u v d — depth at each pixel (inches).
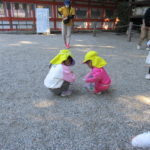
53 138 72.0
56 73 100.3
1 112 90.3
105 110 93.4
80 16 514.9
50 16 472.7
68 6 241.4
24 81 129.9
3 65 166.9
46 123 81.8
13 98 104.8
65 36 255.9
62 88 104.9
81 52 232.1
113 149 66.7
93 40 353.1
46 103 99.8
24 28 453.4
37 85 123.4
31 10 448.5
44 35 419.2
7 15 429.4
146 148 67.7
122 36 445.1
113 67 167.8
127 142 70.5
